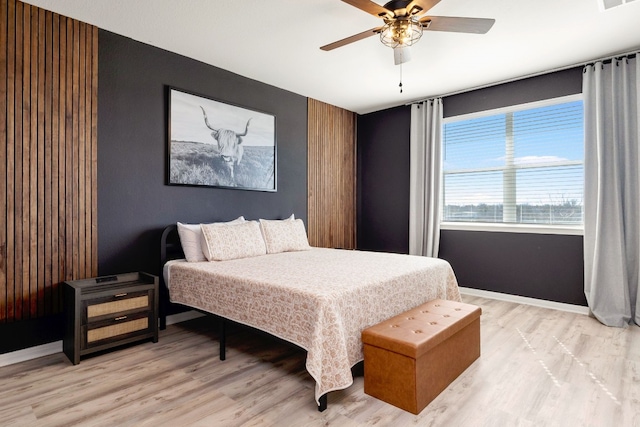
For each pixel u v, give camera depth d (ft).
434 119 15.28
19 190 8.25
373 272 8.48
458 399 6.50
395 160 17.17
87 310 8.14
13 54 8.14
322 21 9.18
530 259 13.19
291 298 6.77
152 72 10.61
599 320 10.99
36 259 8.51
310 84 13.99
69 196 9.02
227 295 8.19
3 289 8.05
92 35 9.41
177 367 7.87
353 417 5.96
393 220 17.28
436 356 6.56
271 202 14.14
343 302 6.62
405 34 7.56
